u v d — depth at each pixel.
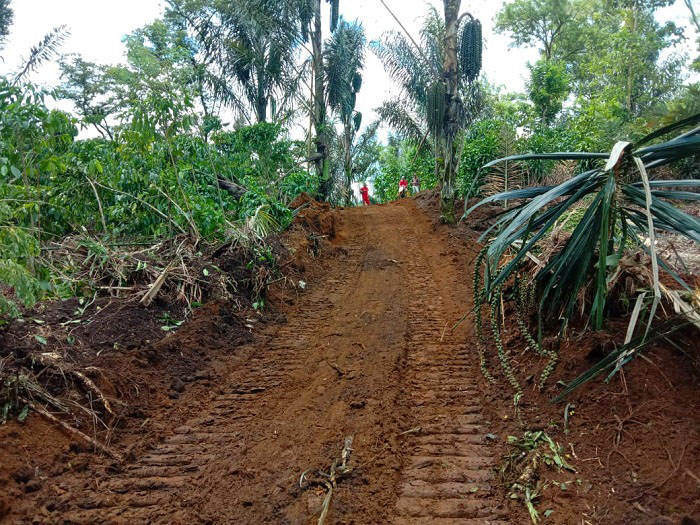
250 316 6.27
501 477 3.25
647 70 15.91
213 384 4.64
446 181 12.10
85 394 3.90
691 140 3.30
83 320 4.98
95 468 3.32
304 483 3.20
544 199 3.57
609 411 3.46
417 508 2.99
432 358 5.11
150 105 7.10
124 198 7.00
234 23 17.05
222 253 7.20
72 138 6.17
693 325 3.64
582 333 4.18
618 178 3.61
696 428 3.07
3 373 3.67
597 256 4.16
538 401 3.92
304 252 8.99
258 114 18.30
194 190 8.05
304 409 4.17
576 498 2.91
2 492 2.85
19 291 3.88
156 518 2.89
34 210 5.69
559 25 25.22
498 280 3.86
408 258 9.59
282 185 13.91
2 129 5.14
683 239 7.15
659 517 2.62
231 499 3.07
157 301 5.70
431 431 3.82
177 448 3.64
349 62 18.77
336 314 6.62
